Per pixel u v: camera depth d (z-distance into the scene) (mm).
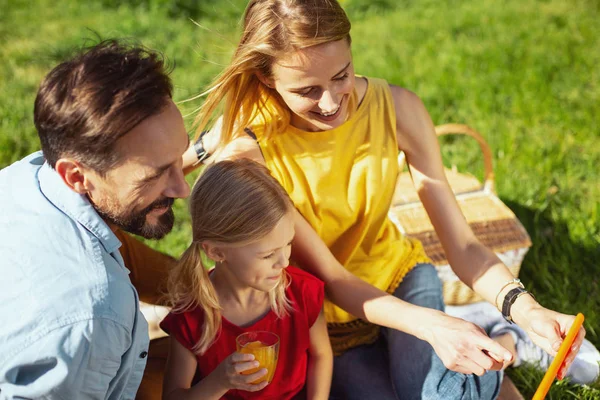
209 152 2459
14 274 1742
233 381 2014
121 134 1658
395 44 6223
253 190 2059
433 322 2156
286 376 2297
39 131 1716
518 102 4875
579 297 3154
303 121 2285
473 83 5230
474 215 3137
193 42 6359
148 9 7336
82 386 1739
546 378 1916
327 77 2041
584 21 6410
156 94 1688
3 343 1686
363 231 2439
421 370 2365
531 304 2246
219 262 2221
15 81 5453
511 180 3969
